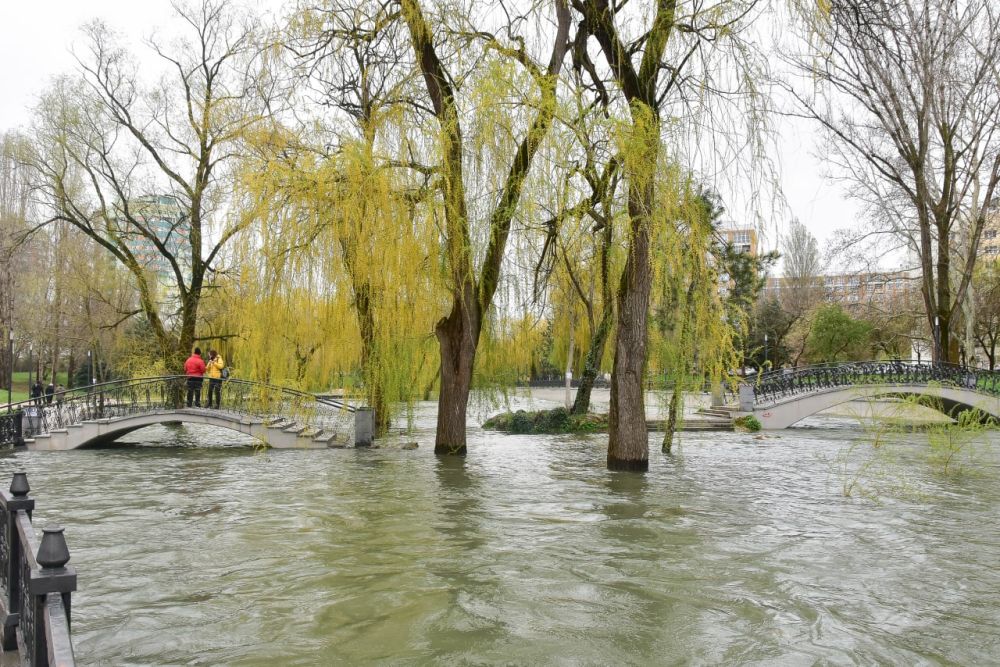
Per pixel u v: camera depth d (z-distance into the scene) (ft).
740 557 24.64
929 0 73.41
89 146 81.20
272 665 15.15
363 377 60.80
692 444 69.72
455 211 44.93
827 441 72.84
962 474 47.50
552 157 40.01
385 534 28.04
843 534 28.43
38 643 9.66
